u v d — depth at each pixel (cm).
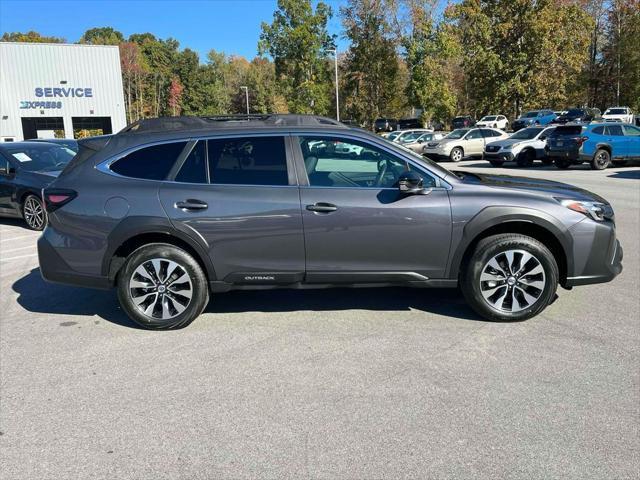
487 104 4147
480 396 339
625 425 305
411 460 278
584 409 322
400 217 432
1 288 595
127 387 361
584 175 1739
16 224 1045
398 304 511
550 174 1797
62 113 3622
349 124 484
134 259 444
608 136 1920
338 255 439
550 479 261
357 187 439
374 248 438
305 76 5081
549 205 438
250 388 356
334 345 421
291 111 5172
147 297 452
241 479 266
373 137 448
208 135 450
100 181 447
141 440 301
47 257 455
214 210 434
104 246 442
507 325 453
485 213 432
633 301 508
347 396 343
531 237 448
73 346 430
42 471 275
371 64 4747
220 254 440
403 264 443
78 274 453
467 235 436
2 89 3441
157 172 447
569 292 538
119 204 439
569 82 4888
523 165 2178
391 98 4916
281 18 4978
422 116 4481
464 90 5159
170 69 10219
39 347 429
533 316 457
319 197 434
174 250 445
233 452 288
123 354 413
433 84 4272
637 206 1068
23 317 499
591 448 285
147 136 455
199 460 282
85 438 304
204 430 309
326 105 5194
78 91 3644
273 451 288
